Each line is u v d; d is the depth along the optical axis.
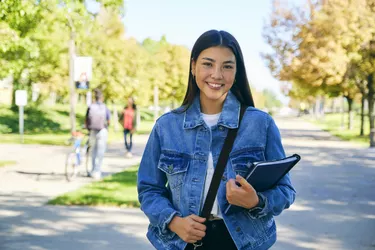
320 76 30.09
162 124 2.46
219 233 2.30
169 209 2.30
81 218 7.95
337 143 27.08
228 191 2.13
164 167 2.38
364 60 29.33
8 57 18.56
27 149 20.80
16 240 6.61
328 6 29.27
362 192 10.72
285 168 2.19
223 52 2.32
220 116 2.36
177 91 49.75
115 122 37.03
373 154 20.25
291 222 7.82
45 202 9.21
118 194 9.82
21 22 13.57
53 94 53.75
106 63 32.66
